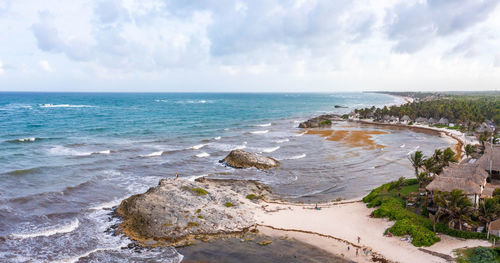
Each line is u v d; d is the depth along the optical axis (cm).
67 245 2998
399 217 3469
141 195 3806
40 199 3959
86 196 4159
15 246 2930
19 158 5722
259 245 3097
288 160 6341
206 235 3256
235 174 5381
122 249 2980
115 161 5822
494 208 3108
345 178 5291
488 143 6644
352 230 3384
